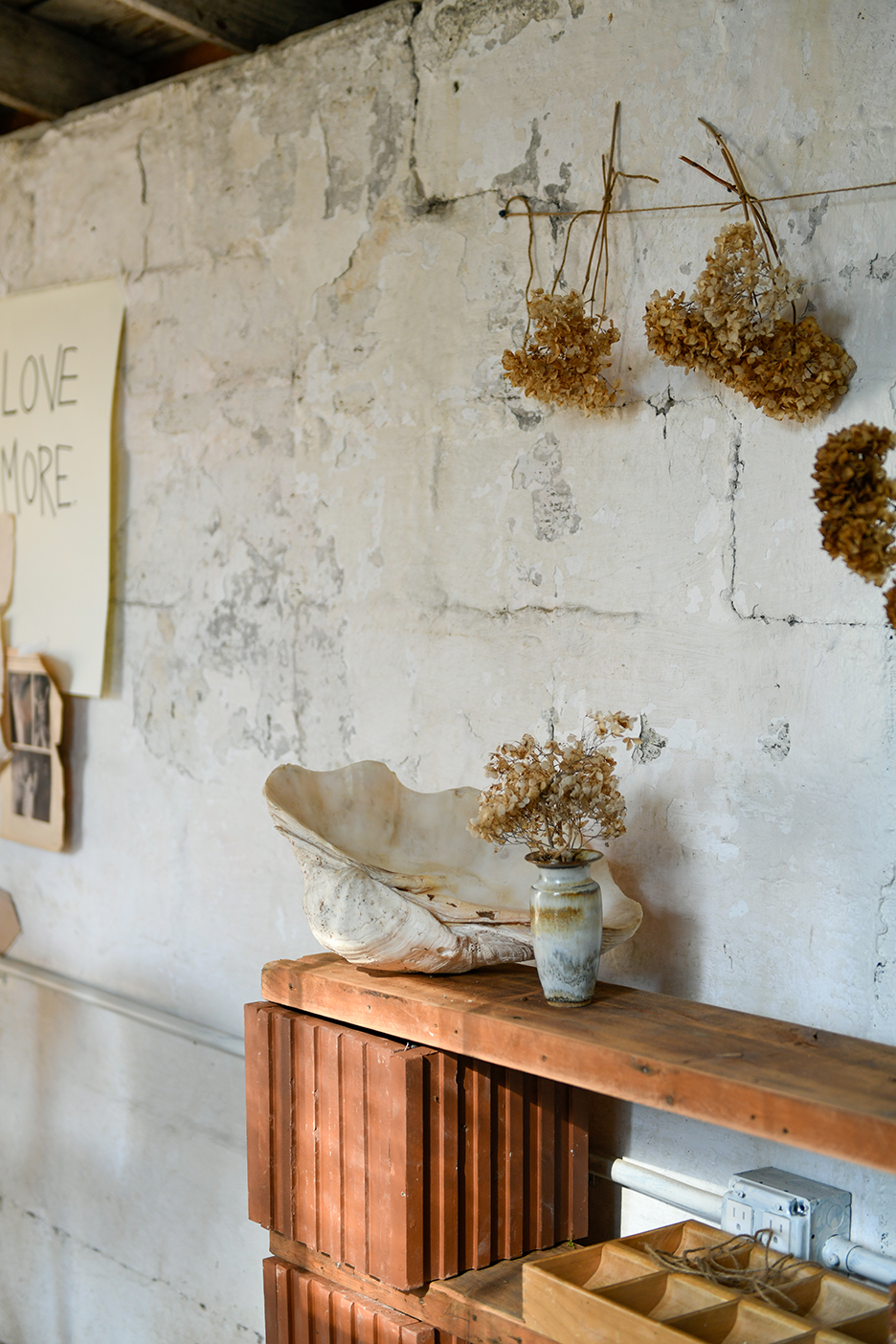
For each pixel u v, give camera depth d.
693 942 1.67
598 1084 1.33
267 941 2.27
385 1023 1.54
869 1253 1.45
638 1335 1.26
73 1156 2.68
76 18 2.62
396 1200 1.50
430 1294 1.51
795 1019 1.56
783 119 1.57
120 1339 2.58
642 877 1.72
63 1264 2.72
